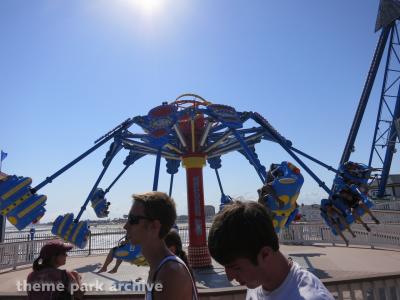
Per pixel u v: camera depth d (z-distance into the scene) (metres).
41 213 9.42
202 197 11.93
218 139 11.55
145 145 12.09
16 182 9.09
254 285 1.51
